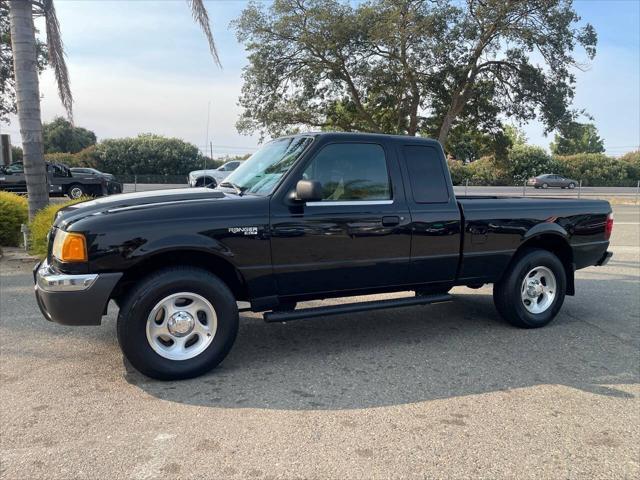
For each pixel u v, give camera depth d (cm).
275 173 451
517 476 282
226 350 417
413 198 484
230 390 388
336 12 1983
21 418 341
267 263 425
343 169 456
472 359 459
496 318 591
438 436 324
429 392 388
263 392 385
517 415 354
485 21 1906
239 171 514
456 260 507
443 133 2134
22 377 408
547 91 2066
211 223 403
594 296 712
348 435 323
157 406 360
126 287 419
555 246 586
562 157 5091
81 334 511
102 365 433
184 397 375
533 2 1886
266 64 2142
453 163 4575
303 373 423
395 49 1995
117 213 388
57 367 429
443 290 521
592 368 441
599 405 371
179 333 403
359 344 496
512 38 1955
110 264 379
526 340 513
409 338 515
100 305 380
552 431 333
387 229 467
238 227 411
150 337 392
